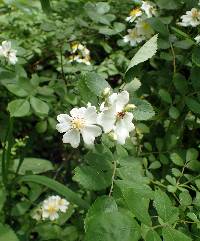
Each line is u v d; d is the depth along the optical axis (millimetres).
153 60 269
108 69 280
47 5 240
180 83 218
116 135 162
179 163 201
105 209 137
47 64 326
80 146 301
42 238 218
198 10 232
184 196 178
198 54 213
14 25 321
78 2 296
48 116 262
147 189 148
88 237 105
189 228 180
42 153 327
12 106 210
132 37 266
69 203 236
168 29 237
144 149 248
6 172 223
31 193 236
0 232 178
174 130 239
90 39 296
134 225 106
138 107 167
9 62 240
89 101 171
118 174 158
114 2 311
